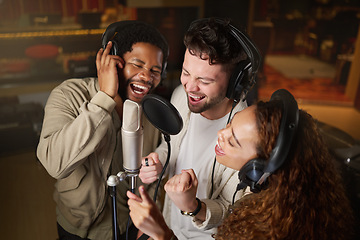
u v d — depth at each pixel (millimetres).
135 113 747
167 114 727
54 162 967
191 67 880
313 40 4320
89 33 2814
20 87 2590
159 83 1150
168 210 1131
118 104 1113
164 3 2865
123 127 762
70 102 1042
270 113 669
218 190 1004
